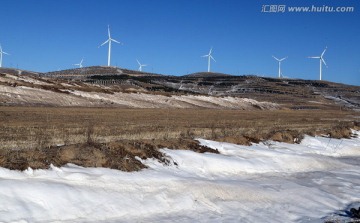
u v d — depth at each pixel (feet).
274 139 131.44
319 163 108.99
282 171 96.89
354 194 80.43
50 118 140.26
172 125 133.49
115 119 151.02
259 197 71.36
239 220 59.06
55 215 51.31
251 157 99.91
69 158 66.69
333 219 62.39
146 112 213.46
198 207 62.90
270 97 548.31
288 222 60.29
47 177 58.65
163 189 65.16
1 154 60.54
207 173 82.33
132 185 63.72
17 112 158.30
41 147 68.33
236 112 278.87
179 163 82.02
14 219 47.67
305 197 74.59
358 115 366.63
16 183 53.21
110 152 73.10
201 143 98.99
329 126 187.62
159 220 55.62
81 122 128.77
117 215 55.31
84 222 51.55
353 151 142.10
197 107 328.08
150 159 78.74
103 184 61.21
